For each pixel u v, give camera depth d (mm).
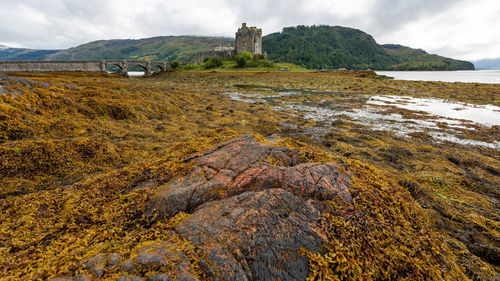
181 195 4301
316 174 5062
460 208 7055
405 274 3625
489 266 4758
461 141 15047
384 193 5270
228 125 16391
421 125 18703
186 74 80500
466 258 4938
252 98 31828
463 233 5945
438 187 8453
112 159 8633
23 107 10766
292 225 3713
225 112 21109
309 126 17672
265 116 20625
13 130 9016
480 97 32781
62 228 3971
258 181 4730
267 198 4074
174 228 3600
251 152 5801
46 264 2871
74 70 68750
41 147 7652
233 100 28906
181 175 5168
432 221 6219
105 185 5312
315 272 3227
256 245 3295
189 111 20266
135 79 68000
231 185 4586
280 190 4352
